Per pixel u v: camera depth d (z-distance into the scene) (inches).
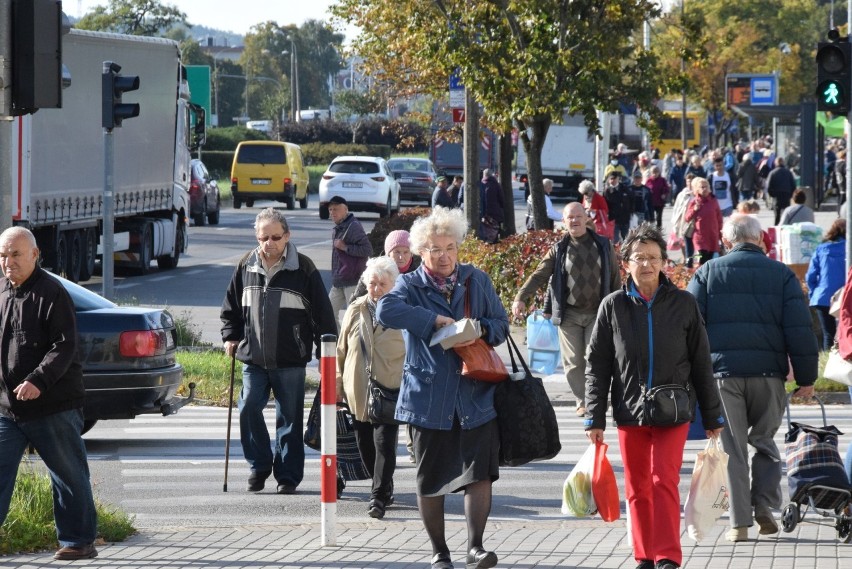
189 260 2445.9
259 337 718.5
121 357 828.0
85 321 828.6
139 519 673.6
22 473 652.7
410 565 537.3
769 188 2832.2
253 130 7066.9
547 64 1686.8
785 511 588.7
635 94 1770.4
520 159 4443.9
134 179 2102.6
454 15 1781.5
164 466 828.0
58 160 1820.9
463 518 668.1
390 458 669.9
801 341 568.7
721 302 576.1
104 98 1130.0
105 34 1964.8
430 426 495.2
